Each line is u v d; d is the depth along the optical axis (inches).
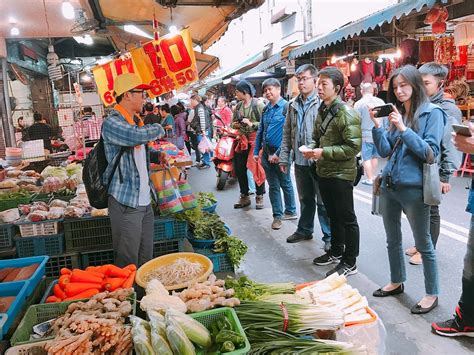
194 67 214.5
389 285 142.3
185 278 110.7
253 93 259.4
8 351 77.5
